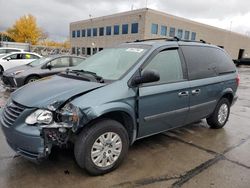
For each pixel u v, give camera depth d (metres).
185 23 38.78
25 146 2.85
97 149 3.06
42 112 2.81
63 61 9.05
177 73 3.94
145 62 3.53
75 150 3.00
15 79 8.02
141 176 3.18
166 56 3.85
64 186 2.89
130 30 35.56
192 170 3.39
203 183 3.07
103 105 2.97
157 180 3.10
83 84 3.18
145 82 3.24
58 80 3.53
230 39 50.59
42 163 3.38
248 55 58.53
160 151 3.97
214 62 4.80
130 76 3.34
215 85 4.63
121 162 3.41
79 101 2.88
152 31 34.12
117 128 3.18
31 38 59.50
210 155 3.89
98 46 42.97
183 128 5.21
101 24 41.69
